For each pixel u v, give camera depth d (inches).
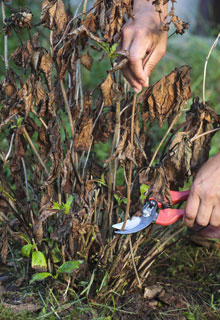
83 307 51.9
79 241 51.3
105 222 51.8
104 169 51.0
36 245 52.3
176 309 53.7
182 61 147.5
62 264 48.6
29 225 54.0
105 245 52.5
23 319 50.6
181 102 46.7
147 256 54.1
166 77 45.4
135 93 44.1
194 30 169.9
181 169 48.1
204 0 176.4
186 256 66.2
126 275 52.6
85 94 47.6
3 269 61.4
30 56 44.1
